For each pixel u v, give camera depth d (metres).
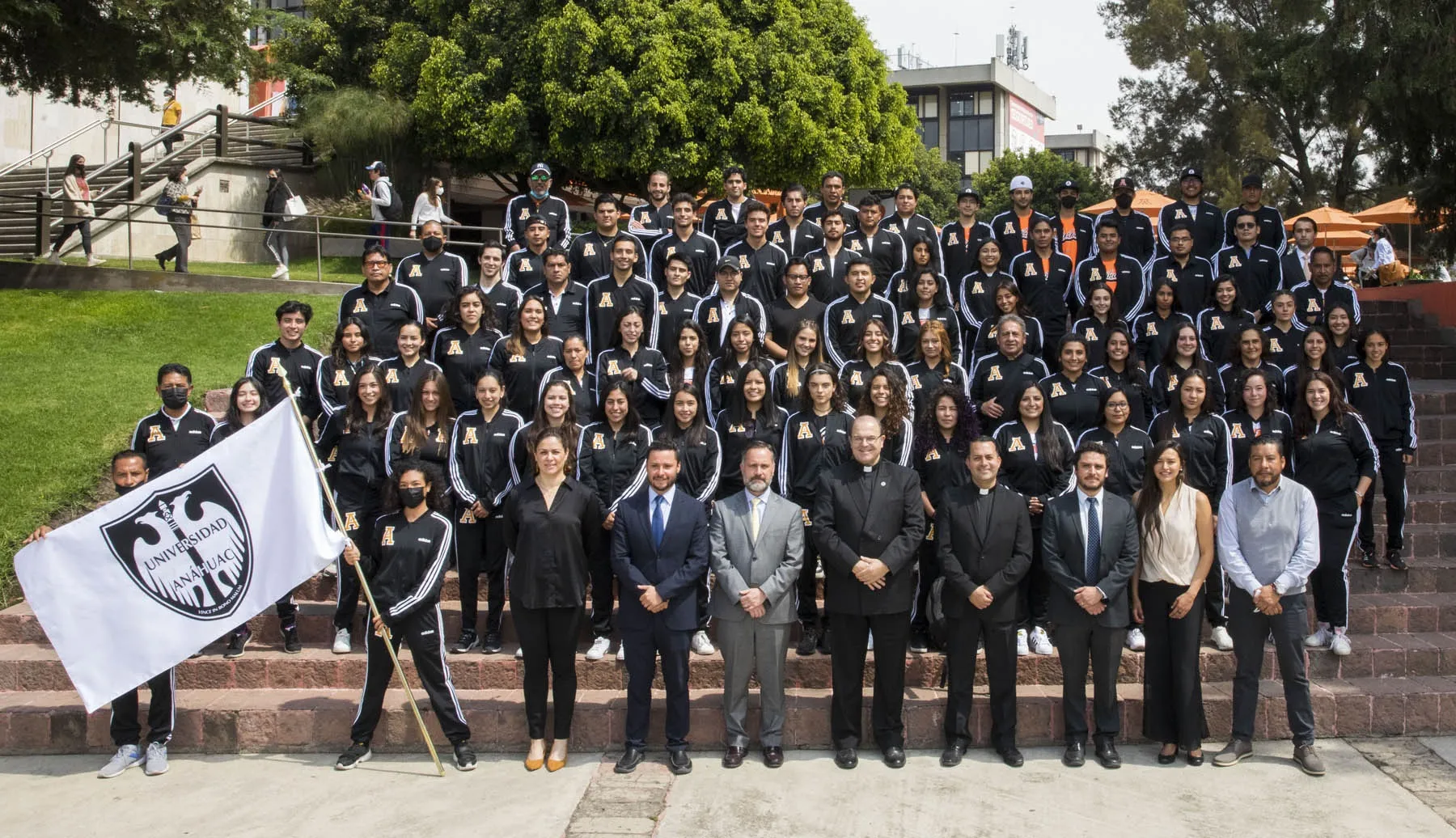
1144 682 6.81
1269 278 10.12
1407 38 12.52
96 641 6.36
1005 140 64.75
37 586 6.34
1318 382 7.54
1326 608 7.40
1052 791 6.11
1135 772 6.39
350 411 7.62
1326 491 7.46
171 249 15.35
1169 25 27.23
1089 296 9.35
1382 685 7.12
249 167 20.14
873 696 6.83
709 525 6.62
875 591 6.41
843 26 20.00
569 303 9.02
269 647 7.58
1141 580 6.61
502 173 19.92
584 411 7.97
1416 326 13.21
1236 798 6.01
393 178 19.55
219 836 5.66
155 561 6.46
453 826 5.74
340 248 19.77
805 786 6.20
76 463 9.09
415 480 6.38
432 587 6.39
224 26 13.95
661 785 6.23
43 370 10.90
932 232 10.20
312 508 6.57
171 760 6.73
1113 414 7.44
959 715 6.53
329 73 20.95
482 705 6.87
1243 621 6.50
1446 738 6.88
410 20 20.45
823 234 9.88
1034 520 7.27
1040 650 7.35
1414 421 8.59
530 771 6.44
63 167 21.64
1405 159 14.37
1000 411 7.91
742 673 6.48
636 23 17.89
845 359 8.62
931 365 8.16
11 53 13.62
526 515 6.41
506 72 18.55
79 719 6.88
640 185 19.28
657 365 8.30
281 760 6.70
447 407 7.57
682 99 18.02
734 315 8.66
